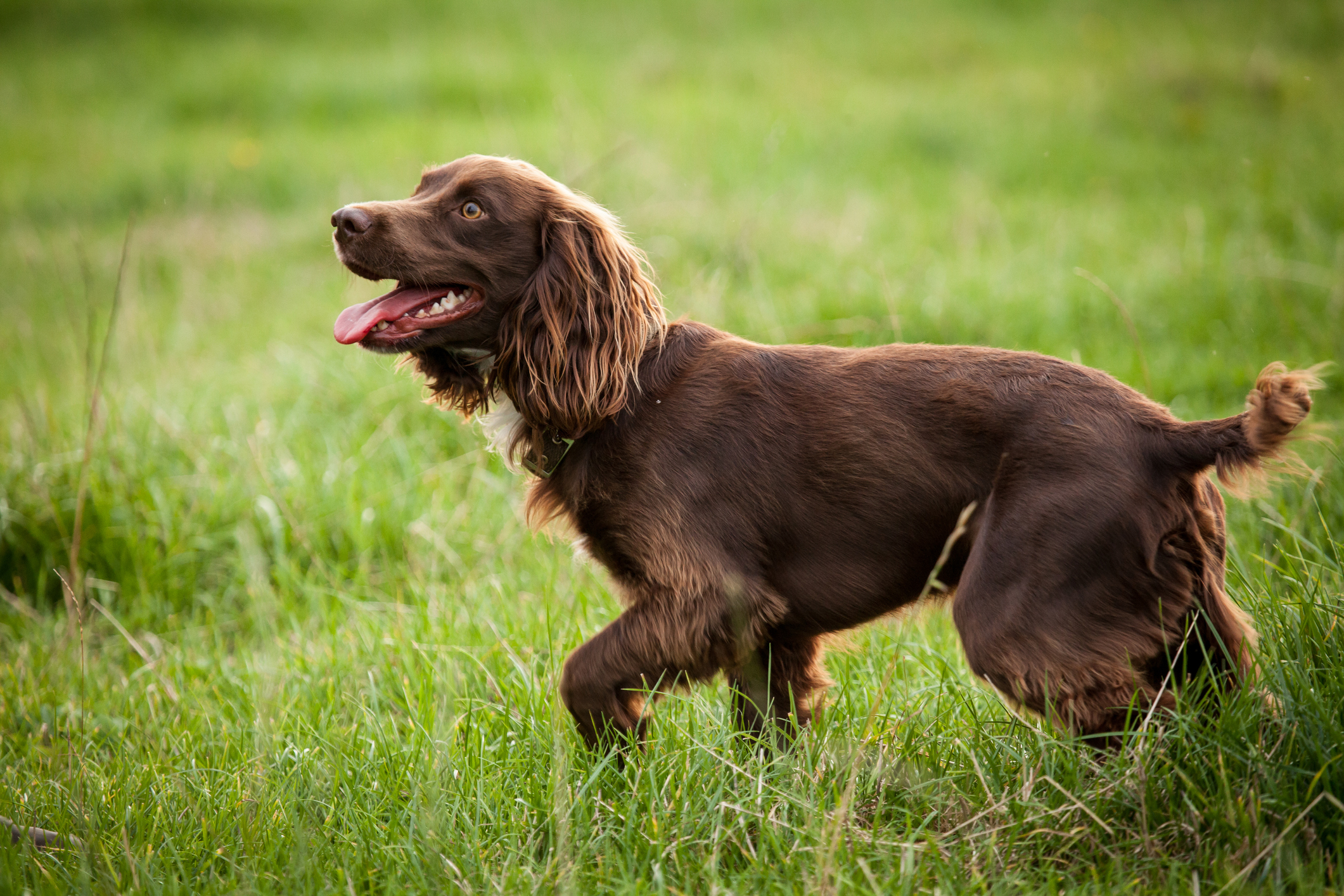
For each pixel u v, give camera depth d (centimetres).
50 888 315
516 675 416
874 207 1052
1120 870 293
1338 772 303
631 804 321
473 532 577
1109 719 322
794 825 321
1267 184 1030
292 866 312
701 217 977
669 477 357
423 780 346
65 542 568
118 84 1961
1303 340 691
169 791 365
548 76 1784
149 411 671
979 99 1530
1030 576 319
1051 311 771
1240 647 340
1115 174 1174
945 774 341
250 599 539
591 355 369
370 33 2223
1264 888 285
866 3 2238
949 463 341
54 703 462
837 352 371
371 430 681
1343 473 495
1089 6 2094
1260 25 1838
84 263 621
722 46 1980
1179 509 326
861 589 355
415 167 1319
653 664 352
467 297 393
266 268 1088
